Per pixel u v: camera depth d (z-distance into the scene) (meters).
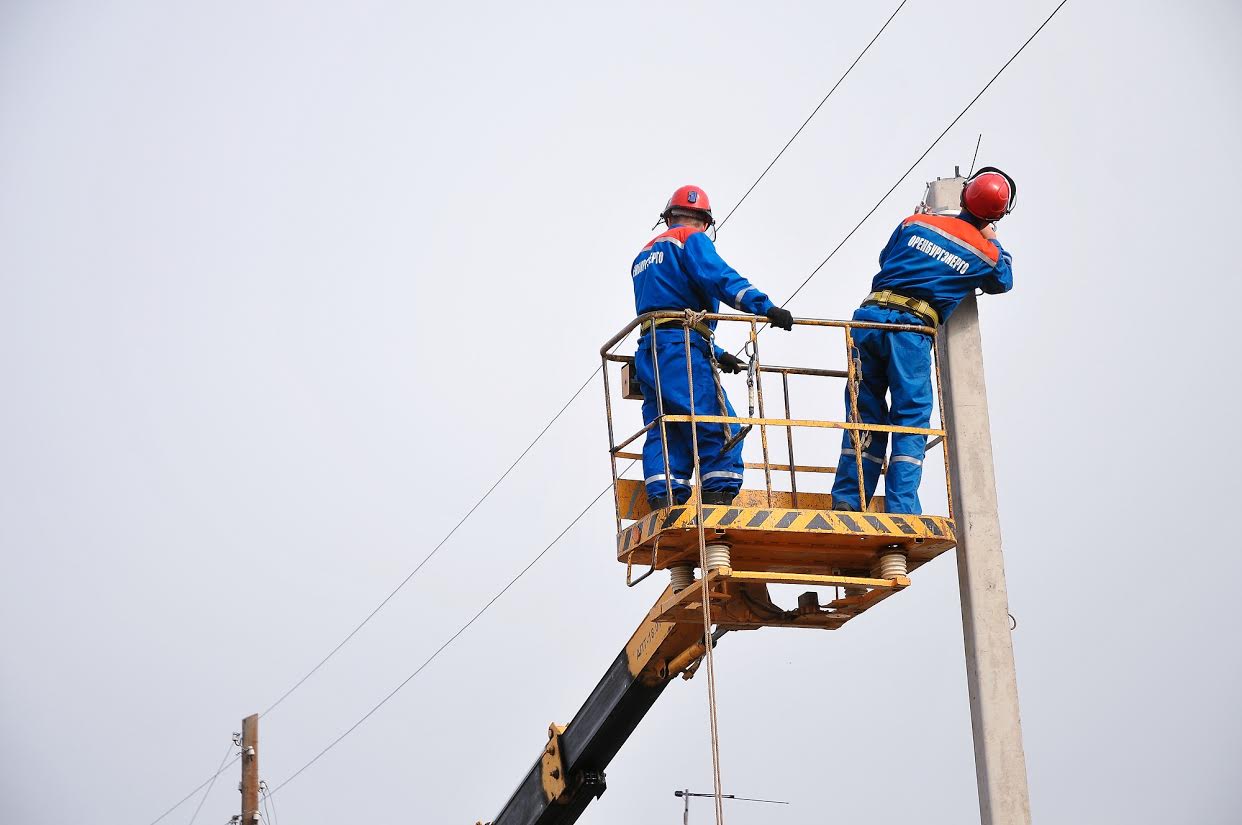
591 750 12.99
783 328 9.95
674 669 11.80
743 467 10.82
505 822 14.00
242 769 25.00
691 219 10.88
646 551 10.24
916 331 10.23
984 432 10.26
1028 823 9.62
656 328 10.46
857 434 10.05
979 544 10.05
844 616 10.70
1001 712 9.79
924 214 10.54
